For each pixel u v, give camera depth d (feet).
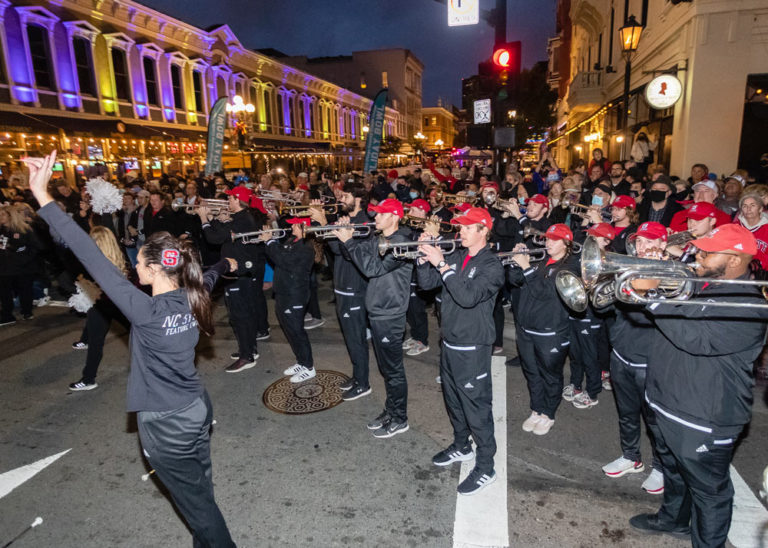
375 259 13.09
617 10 56.85
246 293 18.40
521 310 13.84
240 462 13.21
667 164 38.40
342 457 13.33
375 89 231.09
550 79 143.13
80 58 65.41
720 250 7.93
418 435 14.32
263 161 94.99
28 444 14.42
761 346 8.22
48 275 30.27
